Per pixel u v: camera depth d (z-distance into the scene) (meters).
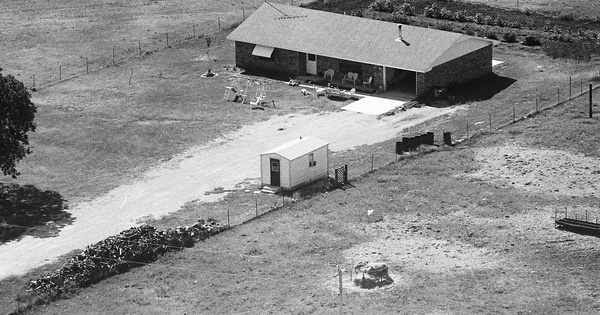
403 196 78.25
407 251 69.62
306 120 94.81
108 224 76.19
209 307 63.62
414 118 93.94
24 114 80.12
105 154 88.62
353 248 70.50
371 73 100.88
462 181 80.31
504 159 83.69
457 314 61.03
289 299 64.00
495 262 67.44
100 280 67.75
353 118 94.69
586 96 95.75
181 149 89.50
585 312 61.09
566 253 67.94
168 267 68.88
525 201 76.19
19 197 80.56
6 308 64.75
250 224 74.94
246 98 100.19
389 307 62.22
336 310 62.19
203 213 77.12
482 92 98.94
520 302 62.25
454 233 71.75
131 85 104.44
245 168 85.38
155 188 82.31
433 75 98.31
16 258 71.38
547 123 90.25
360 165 84.31
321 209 76.81
